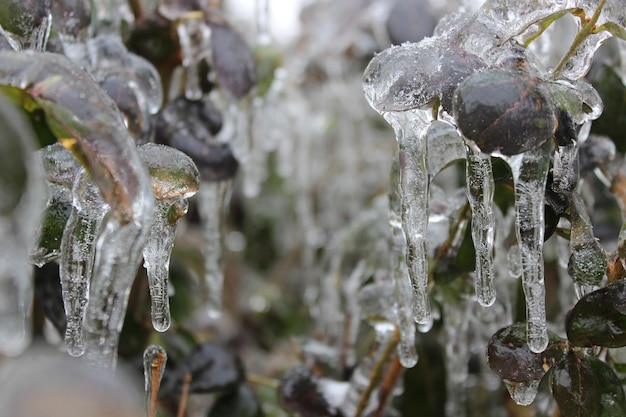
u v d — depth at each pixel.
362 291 0.41
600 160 0.39
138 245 0.30
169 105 0.42
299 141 0.67
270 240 0.75
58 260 0.36
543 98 0.31
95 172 0.29
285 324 0.67
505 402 0.47
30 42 0.34
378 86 0.32
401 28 0.50
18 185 0.27
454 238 0.37
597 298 0.33
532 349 0.32
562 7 0.33
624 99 0.38
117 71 0.37
